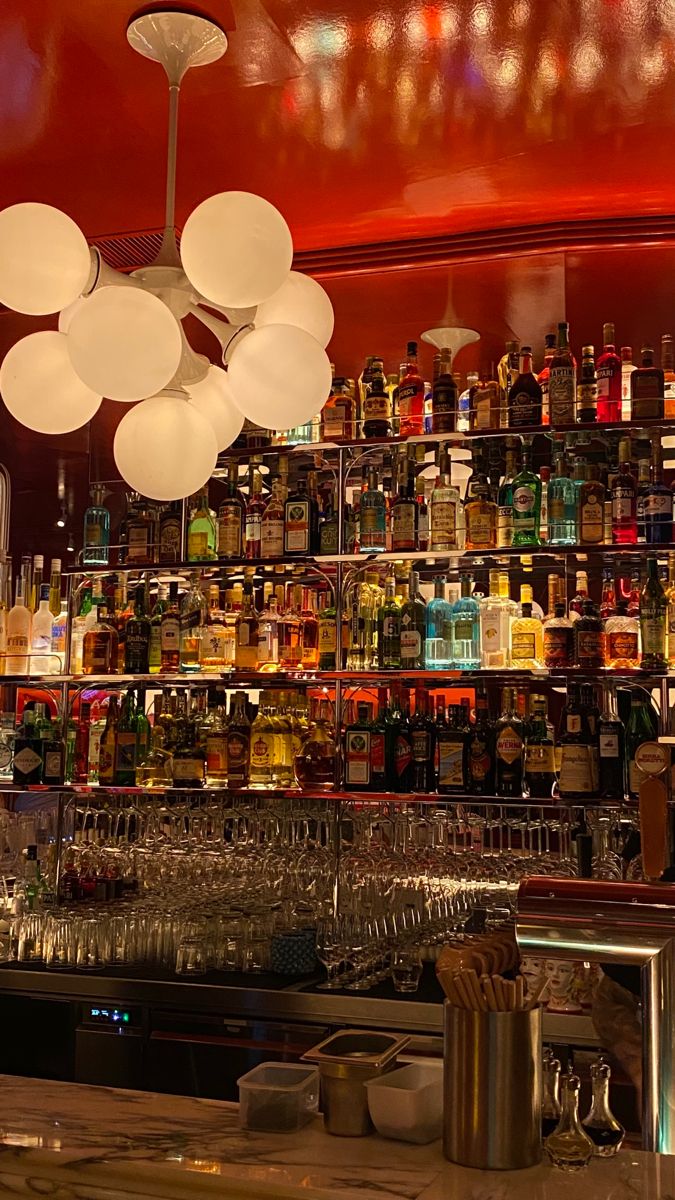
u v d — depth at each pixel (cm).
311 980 378
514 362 418
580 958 173
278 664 429
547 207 380
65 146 358
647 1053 170
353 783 405
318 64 313
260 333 223
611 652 384
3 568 544
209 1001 367
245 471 456
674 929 169
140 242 422
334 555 413
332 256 405
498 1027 163
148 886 426
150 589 474
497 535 408
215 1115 184
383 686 431
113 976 382
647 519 379
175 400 224
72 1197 160
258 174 370
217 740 427
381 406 423
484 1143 160
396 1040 186
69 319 250
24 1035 385
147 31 295
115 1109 187
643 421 378
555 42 302
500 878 401
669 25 293
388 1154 166
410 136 345
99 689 462
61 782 444
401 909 397
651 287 408
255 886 413
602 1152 165
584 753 379
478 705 401
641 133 339
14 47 310
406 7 288
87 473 554
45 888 453
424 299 423
